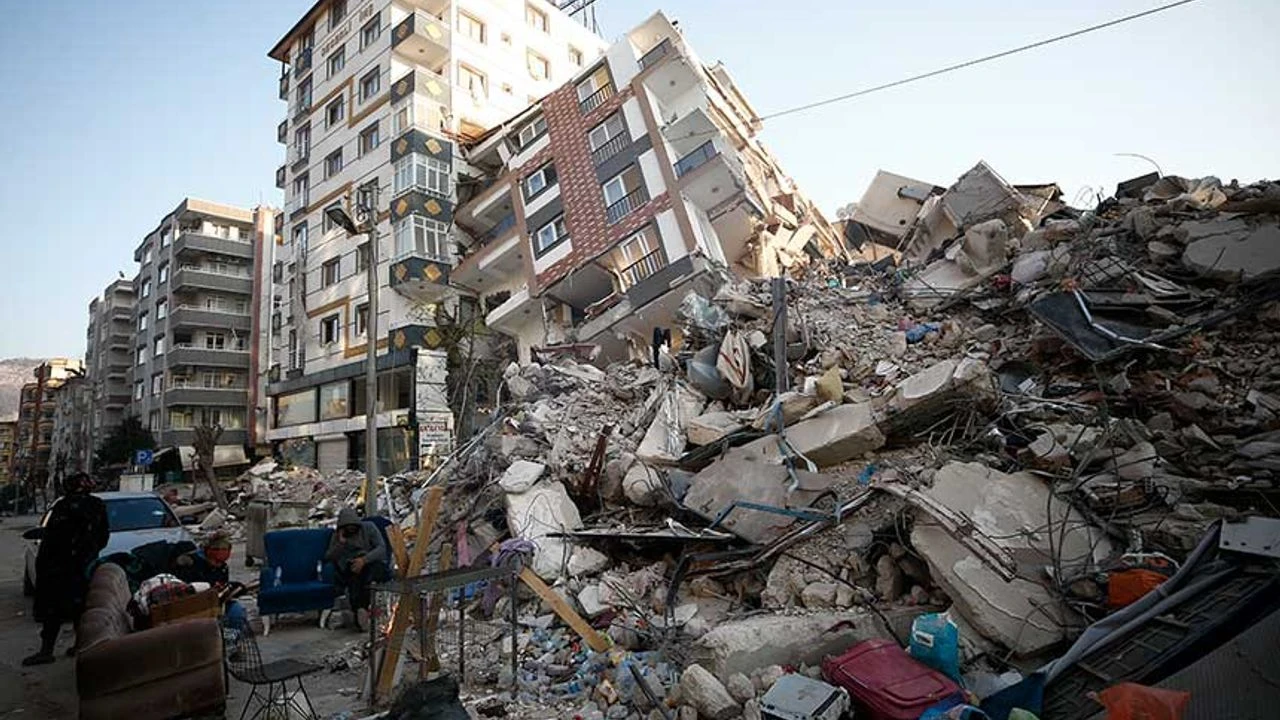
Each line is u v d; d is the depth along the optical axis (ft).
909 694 11.25
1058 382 22.18
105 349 182.50
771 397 27.91
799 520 18.40
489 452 32.60
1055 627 12.98
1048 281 28.17
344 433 89.20
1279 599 10.32
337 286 94.48
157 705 13.23
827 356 29.68
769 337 31.48
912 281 36.52
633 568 21.59
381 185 89.51
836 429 21.70
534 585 17.19
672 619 16.94
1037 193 45.34
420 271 81.66
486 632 19.65
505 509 25.85
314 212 101.91
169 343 139.03
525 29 103.40
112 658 12.97
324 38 105.29
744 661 13.34
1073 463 17.54
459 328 75.31
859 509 18.19
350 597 21.86
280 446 100.32
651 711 13.14
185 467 127.34
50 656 19.43
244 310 146.41
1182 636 10.64
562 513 24.40
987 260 33.76
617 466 25.59
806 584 16.48
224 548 24.22
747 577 18.02
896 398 21.35
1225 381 19.40
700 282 57.88
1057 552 14.70
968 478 17.04
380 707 15.05
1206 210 26.86
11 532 86.33
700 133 67.41
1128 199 34.06
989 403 20.86
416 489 40.01
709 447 24.47
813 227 83.46
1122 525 15.16
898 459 20.65
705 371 30.50
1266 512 14.35
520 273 82.64
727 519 19.44
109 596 16.25
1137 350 20.85
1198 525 14.14
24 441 269.64
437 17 95.40
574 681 15.48
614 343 64.75
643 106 70.54
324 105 102.94
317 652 19.88
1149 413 19.48
